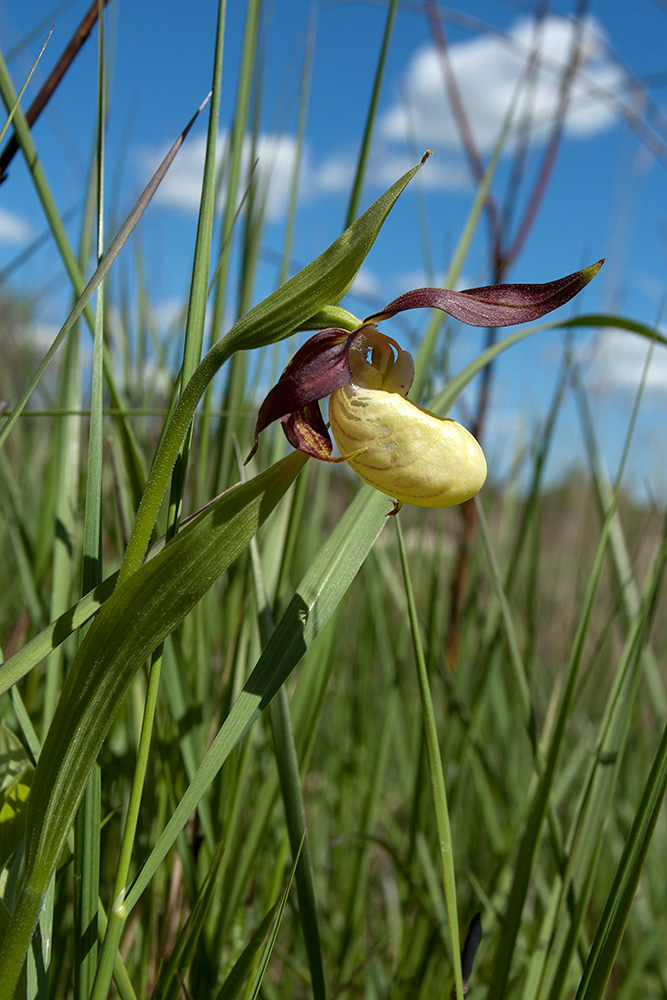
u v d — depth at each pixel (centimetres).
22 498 28
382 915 30
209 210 16
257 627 21
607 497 24
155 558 14
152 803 20
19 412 15
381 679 33
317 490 28
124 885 15
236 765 21
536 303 17
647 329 20
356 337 17
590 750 26
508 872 25
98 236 17
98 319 16
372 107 20
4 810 17
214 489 22
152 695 15
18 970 15
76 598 23
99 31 17
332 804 31
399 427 17
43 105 19
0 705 20
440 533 24
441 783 16
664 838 27
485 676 25
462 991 16
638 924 26
